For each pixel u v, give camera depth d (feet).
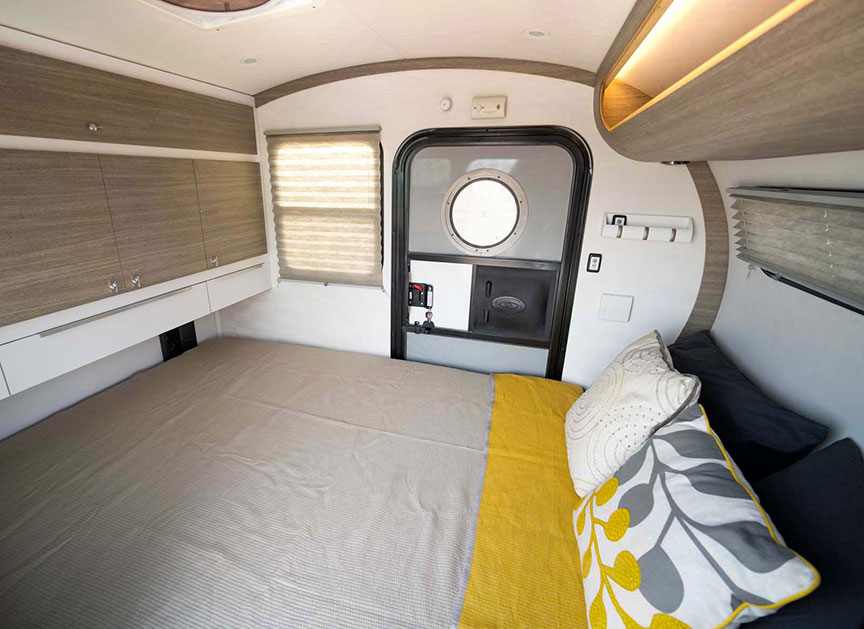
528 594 3.16
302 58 5.43
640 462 3.18
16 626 2.91
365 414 5.60
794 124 1.97
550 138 5.89
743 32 2.51
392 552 3.53
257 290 7.37
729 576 2.15
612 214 5.95
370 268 7.13
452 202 6.49
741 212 4.61
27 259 3.89
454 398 6.04
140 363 6.85
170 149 5.37
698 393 3.33
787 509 2.64
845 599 2.04
